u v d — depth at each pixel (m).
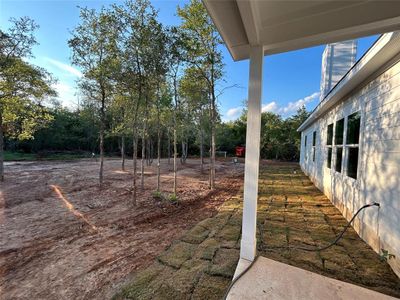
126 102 7.19
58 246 3.17
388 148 2.71
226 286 2.11
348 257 2.68
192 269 2.42
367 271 2.38
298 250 2.84
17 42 7.02
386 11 1.69
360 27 1.89
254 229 2.41
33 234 3.57
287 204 5.26
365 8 1.71
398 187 2.44
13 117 7.60
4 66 6.82
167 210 4.90
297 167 14.41
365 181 3.32
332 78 7.25
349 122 4.19
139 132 9.48
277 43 2.24
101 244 3.23
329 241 3.15
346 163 4.27
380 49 2.46
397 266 2.32
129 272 2.51
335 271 2.36
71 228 3.83
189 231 3.60
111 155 20.91
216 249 2.88
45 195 5.97
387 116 2.78
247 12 1.62
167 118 8.84
